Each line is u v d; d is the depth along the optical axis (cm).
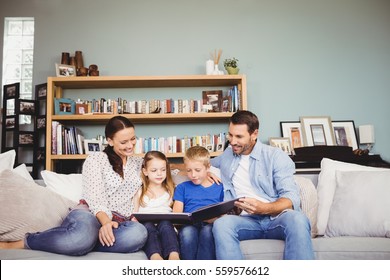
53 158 364
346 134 412
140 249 171
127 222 171
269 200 196
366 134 397
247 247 165
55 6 424
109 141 200
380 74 426
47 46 418
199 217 163
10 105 427
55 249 155
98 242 169
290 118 417
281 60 424
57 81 378
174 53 420
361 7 434
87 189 183
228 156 214
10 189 173
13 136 405
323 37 429
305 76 423
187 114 373
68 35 419
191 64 419
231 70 392
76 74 393
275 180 195
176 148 385
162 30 423
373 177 199
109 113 376
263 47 425
